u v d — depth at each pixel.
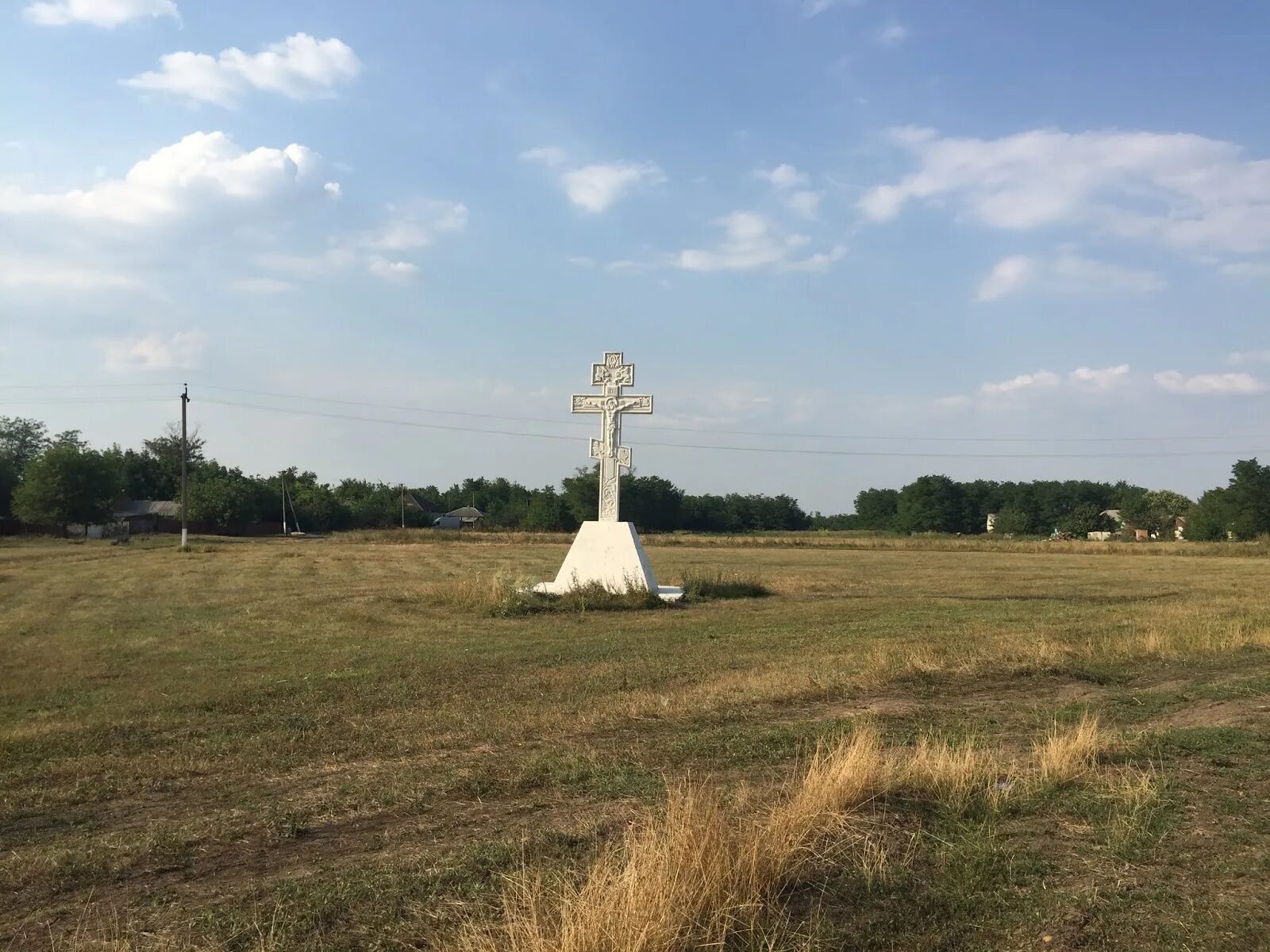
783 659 13.54
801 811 5.54
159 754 8.45
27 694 11.73
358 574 35.16
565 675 12.48
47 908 4.89
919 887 5.02
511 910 4.42
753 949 4.30
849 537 79.38
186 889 5.12
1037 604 23.22
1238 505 86.00
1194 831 5.83
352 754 8.30
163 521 92.88
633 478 99.31
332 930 4.52
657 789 6.73
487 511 131.62
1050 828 5.93
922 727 8.79
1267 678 11.24
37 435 109.19
